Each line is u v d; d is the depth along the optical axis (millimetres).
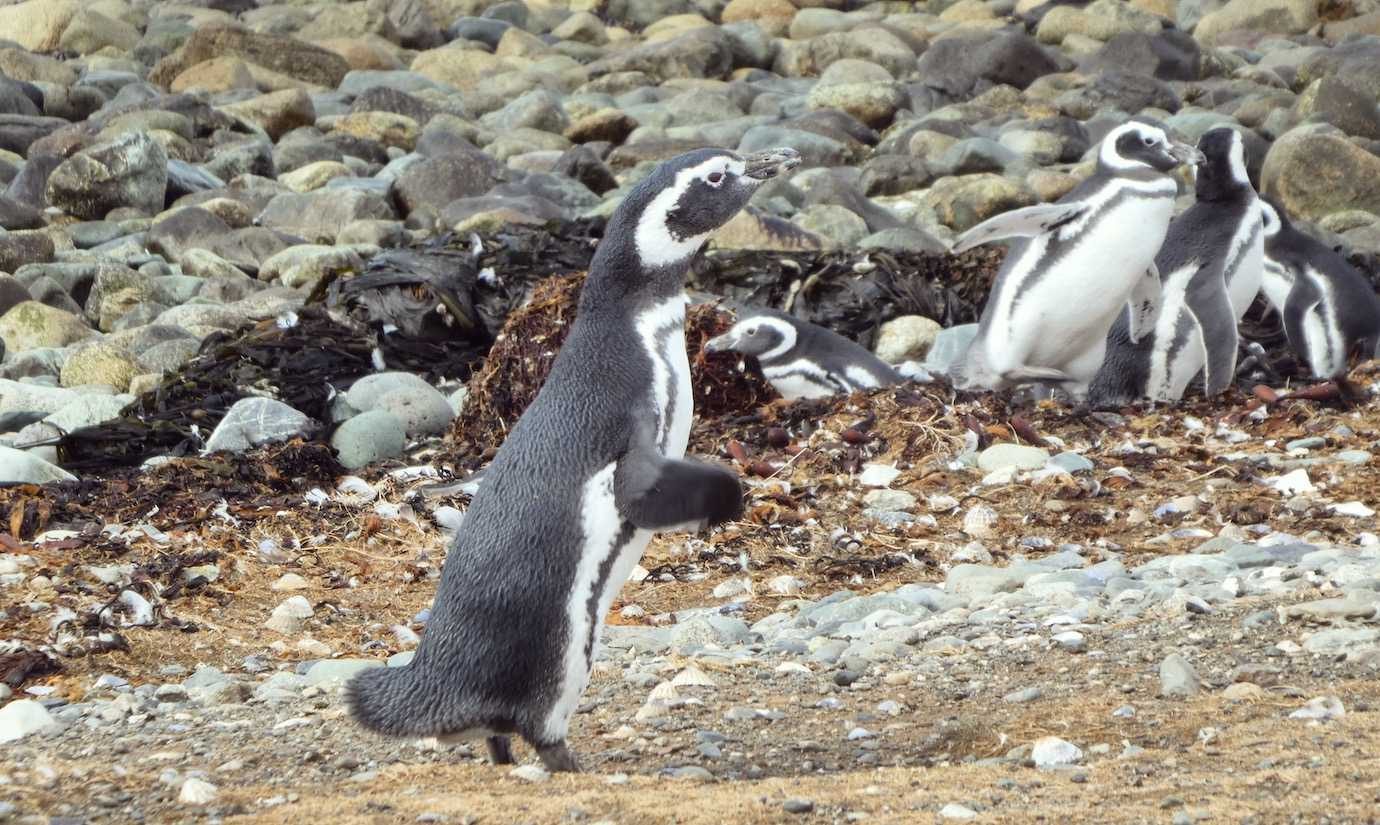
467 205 31625
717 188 8273
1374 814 6125
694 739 8539
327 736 9016
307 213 32250
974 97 48844
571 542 7590
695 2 65250
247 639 11781
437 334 20828
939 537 13617
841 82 48312
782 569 13141
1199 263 17484
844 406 16719
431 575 13336
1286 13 55156
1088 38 54094
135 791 7719
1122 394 17703
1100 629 10336
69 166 32969
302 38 56531
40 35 55000
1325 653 9266
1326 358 19562
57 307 25672
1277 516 13312
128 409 18469
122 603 12078
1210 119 39125
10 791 7711
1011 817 6473
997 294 16547
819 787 7223
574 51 57406
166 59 50844
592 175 35750
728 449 15906
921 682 9555
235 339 20328
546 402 7926
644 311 8219
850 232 29312
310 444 16156
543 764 7934
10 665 10867
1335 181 31547
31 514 14445
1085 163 35969
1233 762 7184
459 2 63625
